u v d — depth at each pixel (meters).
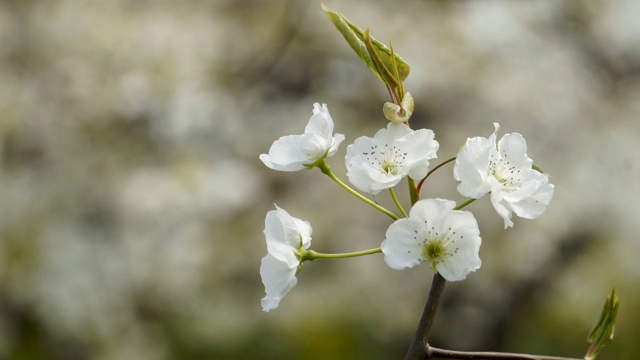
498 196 0.84
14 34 2.69
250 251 2.43
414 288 2.36
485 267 2.34
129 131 2.56
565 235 2.38
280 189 2.52
